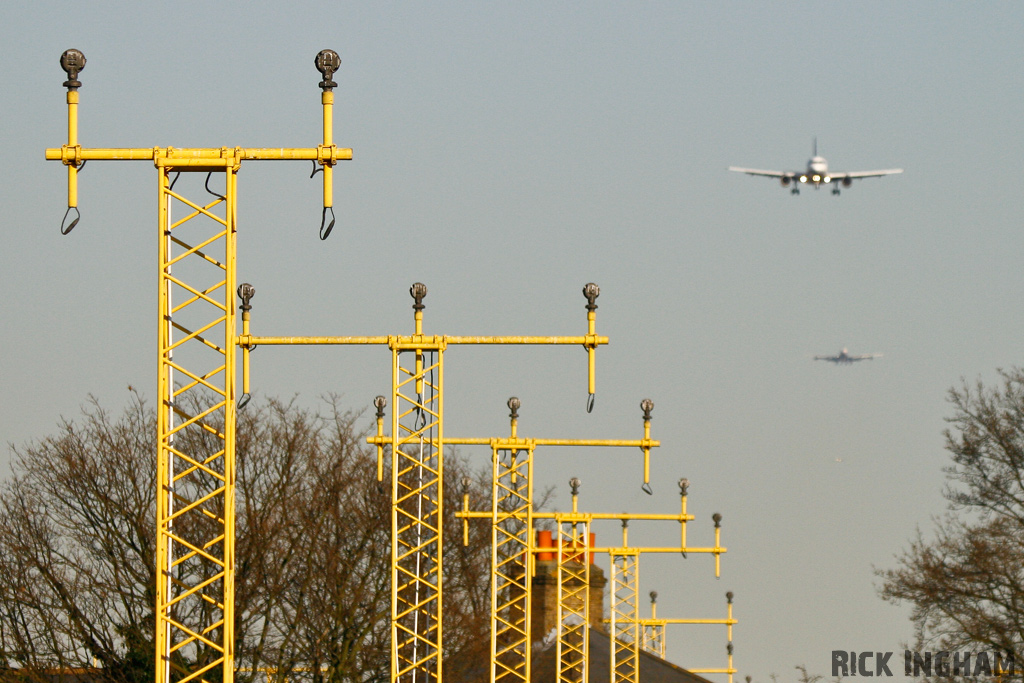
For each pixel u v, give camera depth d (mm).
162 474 27406
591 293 41969
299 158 27703
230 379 27312
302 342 45500
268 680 69062
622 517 69875
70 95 28016
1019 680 56094
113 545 67438
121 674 64750
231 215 27609
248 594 66812
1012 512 59156
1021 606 57031
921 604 57406
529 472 61031
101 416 70812
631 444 58312
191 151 27688
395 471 48719
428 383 48344
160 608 27203
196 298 27781
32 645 64438
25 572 64562
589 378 42156
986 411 60031
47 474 67812
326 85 27797
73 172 27906
